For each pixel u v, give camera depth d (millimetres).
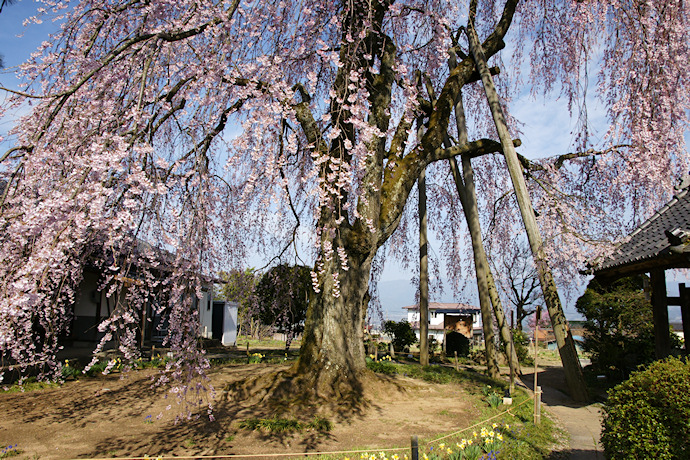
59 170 3549
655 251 6867
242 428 5262
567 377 8227
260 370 9453
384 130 7820
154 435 5082
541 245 8648
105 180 3174
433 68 8680
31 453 4520
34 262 2756
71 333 12305
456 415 6137
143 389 7652
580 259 8617
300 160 8680
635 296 10422
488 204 13172
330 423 5527
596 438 5395
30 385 7652
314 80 5555
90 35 4324
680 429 3135
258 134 4980
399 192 7922
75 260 4105
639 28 6457
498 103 9281
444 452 4441
